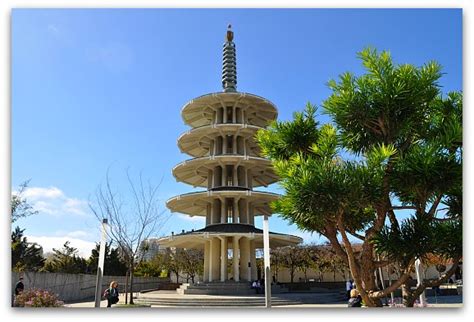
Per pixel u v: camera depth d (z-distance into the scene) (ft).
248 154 128.57
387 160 27.91
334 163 28.66
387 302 69.15
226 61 136.56
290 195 28.09
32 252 156.76
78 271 168.96
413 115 29.45
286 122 35.47
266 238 48.26
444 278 29.07
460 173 26.43
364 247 29.48
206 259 117.70
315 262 202.59
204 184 138.10
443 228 28.32
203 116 135.85
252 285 108.17
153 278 188.14
